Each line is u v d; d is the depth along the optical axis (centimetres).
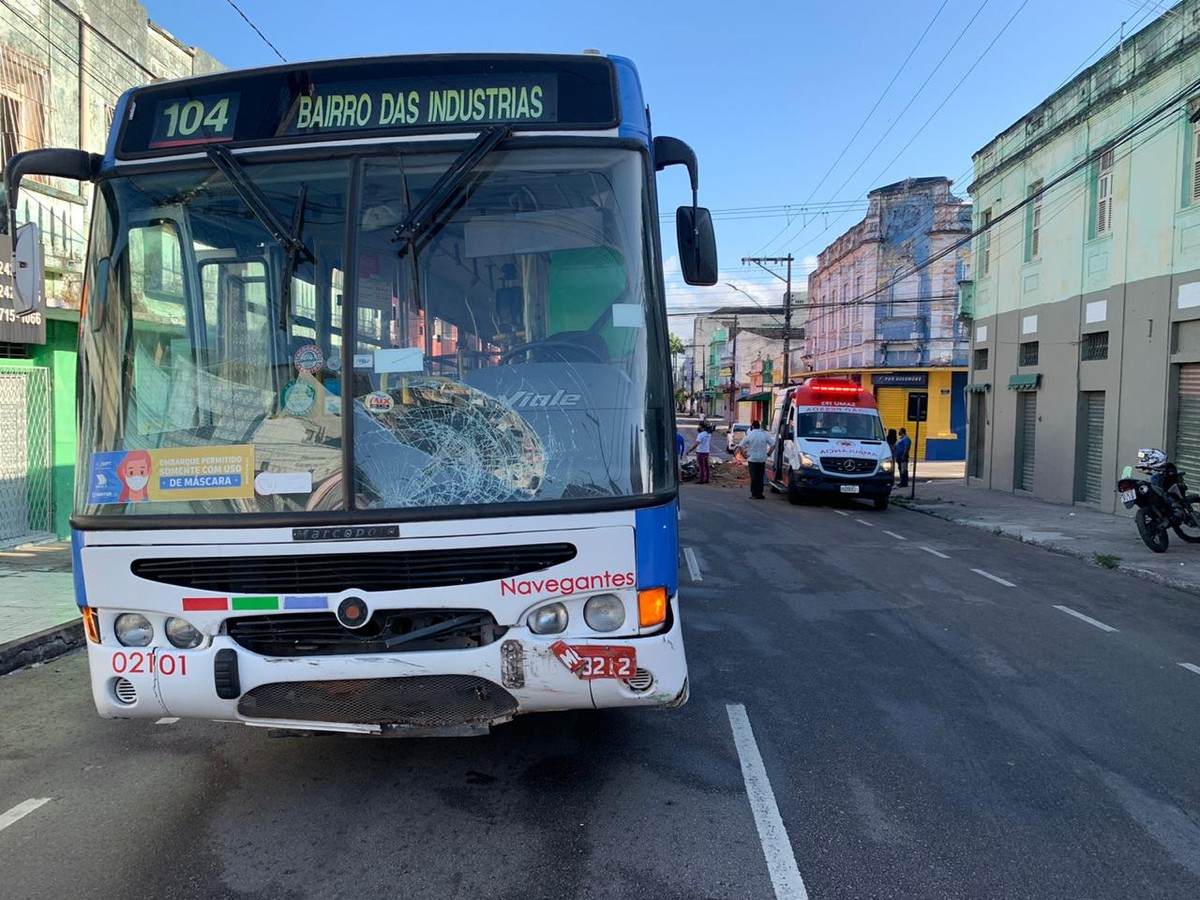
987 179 2220
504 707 343
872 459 1784
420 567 338
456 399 355
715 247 448
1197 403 1432
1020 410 2067
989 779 431
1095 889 331
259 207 365
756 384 6316
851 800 405
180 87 386
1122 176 1617
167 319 369
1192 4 1432
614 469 354
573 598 344
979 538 1365
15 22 1028
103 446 360
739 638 697
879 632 722
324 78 380
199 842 367
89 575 350
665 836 369
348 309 358
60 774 441
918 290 3512
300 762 449
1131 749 473
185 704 345
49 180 1069
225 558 340
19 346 1123
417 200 371
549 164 374
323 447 350
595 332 368
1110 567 1085
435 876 338
